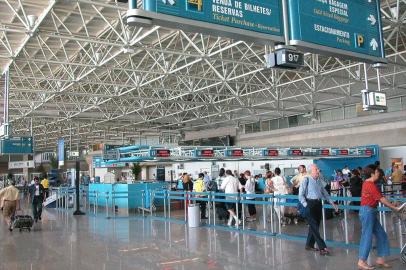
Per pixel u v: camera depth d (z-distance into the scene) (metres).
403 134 29.06
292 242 9.91
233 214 13.20
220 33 6.07
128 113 35.97
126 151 21.11
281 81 31.36
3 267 8.43
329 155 26.16
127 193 18.70
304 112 36.44
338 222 13.71
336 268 7.30
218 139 46.81
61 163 19.72
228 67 26.27
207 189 16.11
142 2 5.43
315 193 8.50
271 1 6.59
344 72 28.20
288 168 27.39
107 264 8.39
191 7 5.74
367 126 31.53
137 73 25.77
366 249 7.14
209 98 34.09
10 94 30.27
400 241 8.98
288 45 6.71
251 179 15.34
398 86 27.12
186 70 26.08
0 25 16.58
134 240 11.15
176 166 34.28
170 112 38.72
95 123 41.78
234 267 7.70
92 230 13.39
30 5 15.41
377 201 7.24
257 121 42.78
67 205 21.72
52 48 20.91
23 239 12.01
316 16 7.15
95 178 31.91
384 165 29.98
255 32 6.32
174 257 8.78
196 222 13.35
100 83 24.30
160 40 18.00
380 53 8.16
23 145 30.23
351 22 7.71
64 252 9.80
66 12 16.27
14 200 14.20
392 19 15.48
